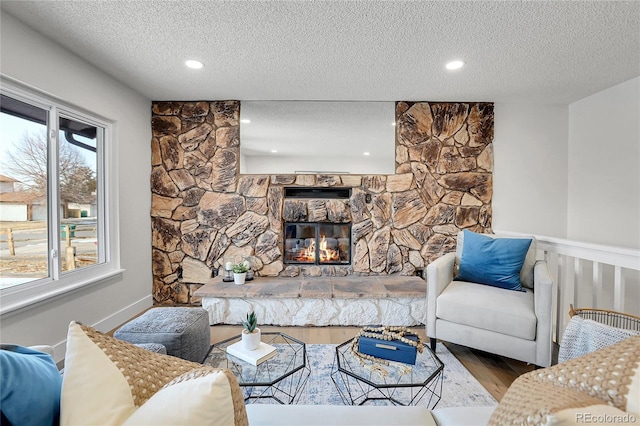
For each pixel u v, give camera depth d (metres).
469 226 3.40
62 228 2.34
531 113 3.40
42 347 0.92
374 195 3.42
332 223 3.52
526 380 0.78
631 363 0.70
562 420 0.53
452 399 1.78
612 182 2.96
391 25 1.94
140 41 2.15
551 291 1.88
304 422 0.92
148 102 3.32
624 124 2.84
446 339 2.21
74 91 2.33
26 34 1.96
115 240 2.84
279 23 1.93
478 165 3.40
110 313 2.76
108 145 2.77
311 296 2.86
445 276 2.38
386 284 3.10
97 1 1.73
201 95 3.21
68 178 2.40
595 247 2.08
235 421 0.61
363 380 1.33
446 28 1.97
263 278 3.34
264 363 1.52
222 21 1.92
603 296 2.98
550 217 3.44
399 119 3.38
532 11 1.79
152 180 3.38
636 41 2.10
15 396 0.63
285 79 2.79
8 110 1.94
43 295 2.09
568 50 2.23
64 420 0.63
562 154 3.42
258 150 3.41
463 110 3.38
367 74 2.67
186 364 0.79
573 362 0.78
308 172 3.42
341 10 1.80
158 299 3.43
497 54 2.30
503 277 2.32
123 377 0.69
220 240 3.41
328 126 3.39
